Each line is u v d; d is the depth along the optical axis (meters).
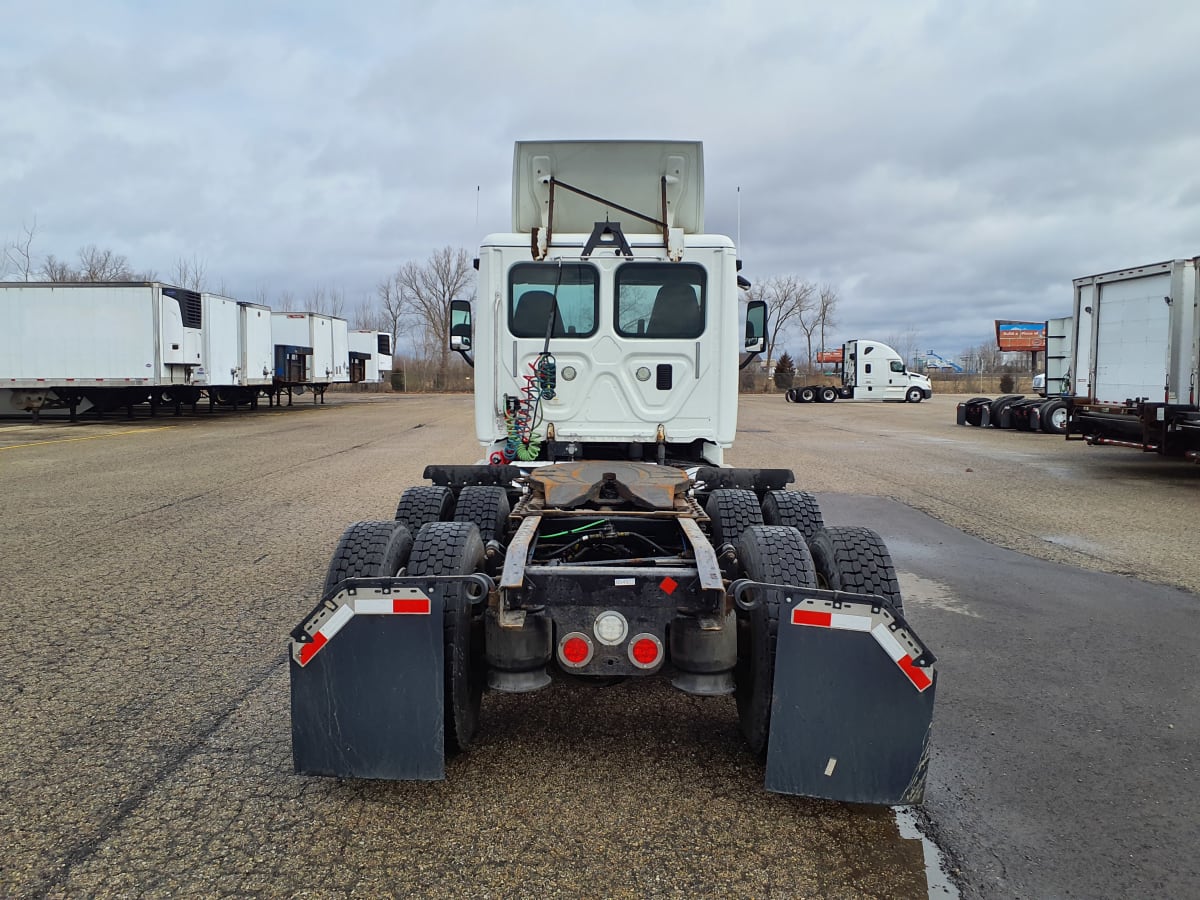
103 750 3.58
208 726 3.82
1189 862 2.84
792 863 2.82
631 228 6.38
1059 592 6.31
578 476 4.47
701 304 6.04
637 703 4.22
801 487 11.66
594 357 6.04
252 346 27.62
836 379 64.75
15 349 22.67
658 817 3.11
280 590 6.12
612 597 3.15
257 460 14.71
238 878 2.69
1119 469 14.10
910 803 2.97
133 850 2.84
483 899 2.59
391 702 3.05
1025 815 3.14
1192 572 6.93
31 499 10.32
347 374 37.94
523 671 3.24
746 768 3.52
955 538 8.32
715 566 3.23
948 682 4.48
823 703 2.98
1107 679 4.53
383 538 3.67
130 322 22.55
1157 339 12.92
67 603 5.77
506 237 6.00
